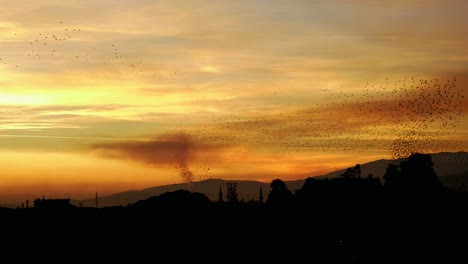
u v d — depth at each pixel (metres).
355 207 117.44
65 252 101.38
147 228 115.12
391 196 115.44
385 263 89.50
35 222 116.50
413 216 105.56
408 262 88.75
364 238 103.06
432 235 96.75
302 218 119.12
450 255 89.19
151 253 101.56
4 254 98.44
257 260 95.69
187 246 105.56
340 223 112.88
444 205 107.88
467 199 111.38
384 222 106.81
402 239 97.38
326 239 105.75
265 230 114.62
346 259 93.25
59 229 113.81
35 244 105.31
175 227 115.62
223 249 103.81
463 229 98.00
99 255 99.81
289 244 104.88
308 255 97.44
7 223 115.19
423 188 113.88
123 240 108.88
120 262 95.38
